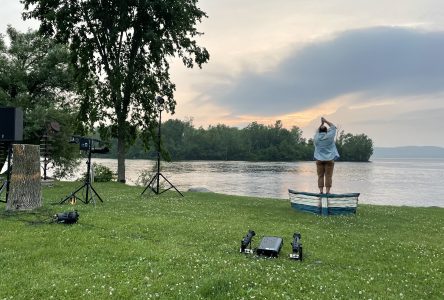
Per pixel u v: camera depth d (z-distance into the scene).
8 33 42.12
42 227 11.74
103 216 13.90
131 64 33.41
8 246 9.63
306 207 18.53
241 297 7.00
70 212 12.73
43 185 25.72
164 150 36.53
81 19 33.00
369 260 10.03
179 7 32.19
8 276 7.66
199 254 9.59
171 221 13.62
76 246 9.79
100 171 36.41
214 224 13.64
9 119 13.98
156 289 7.28
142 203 18.64
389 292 7.80
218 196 25.12
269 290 7.40
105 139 34.38
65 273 7.92
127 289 7.22
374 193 50.88
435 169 144.25
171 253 9.53
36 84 42.03
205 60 35.34
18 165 14.39
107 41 33.06
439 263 10.01
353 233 13.34
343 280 8.34
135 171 78.88
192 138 190.62
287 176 78.44
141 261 8.85
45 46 41.81
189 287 7.43
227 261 9.09
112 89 32.75
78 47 33.50
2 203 16.22
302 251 10.41
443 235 13.90
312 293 7.38
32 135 37.47
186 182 57.84
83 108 34.19
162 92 34.78
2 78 39.12
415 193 51.25
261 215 16.69
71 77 41.25
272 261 9.36
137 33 33.94
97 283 7.47
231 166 127.88
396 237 13.09
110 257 9.09
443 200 43.00
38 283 7.36
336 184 66.56
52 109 38.31
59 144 37.97
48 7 32.81
